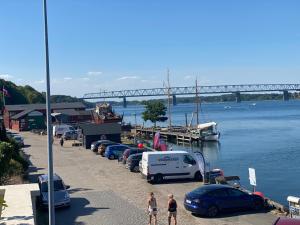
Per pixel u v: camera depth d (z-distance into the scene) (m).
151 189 32.16
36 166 45.00
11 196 17.17
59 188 26.75
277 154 64.50
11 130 108.06
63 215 24.86
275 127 117.94
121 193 30.83
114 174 38.94
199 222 23.39
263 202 26.03
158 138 51.81
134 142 70.25
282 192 38.50
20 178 29.86
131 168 40.09
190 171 35.16
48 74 15.68
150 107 114.00
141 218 24.03
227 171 50.62
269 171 50.00
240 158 61.69
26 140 77.88
